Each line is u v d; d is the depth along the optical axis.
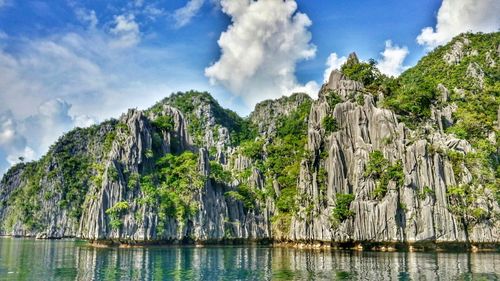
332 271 71.69
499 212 110.19
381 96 144.25
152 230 133.38
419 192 111.75
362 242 115.50
